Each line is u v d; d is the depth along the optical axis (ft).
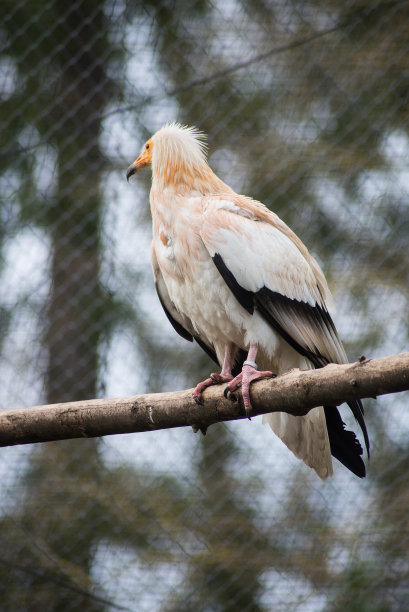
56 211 41.96
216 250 24.47
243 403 20.88
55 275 41.50
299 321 25.22
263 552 37.29
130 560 37.40
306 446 24.99
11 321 41.04
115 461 38.99
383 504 37.88
